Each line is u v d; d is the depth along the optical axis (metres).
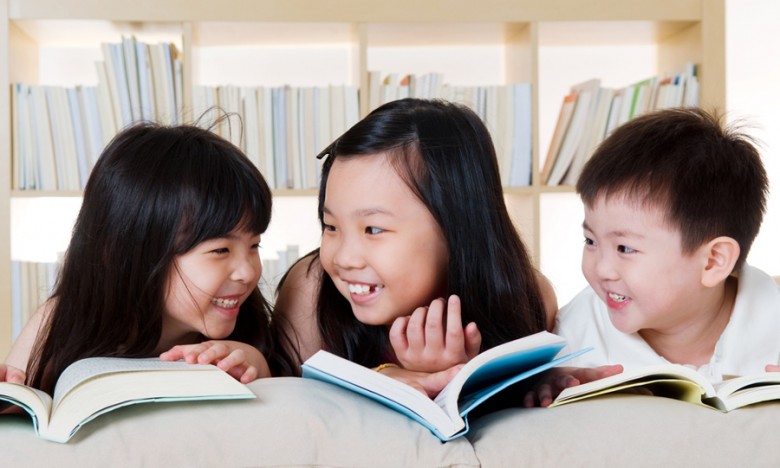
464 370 0.74
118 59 2.18
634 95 2.31
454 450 0.67
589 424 0.70
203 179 1.08
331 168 1.07
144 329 1.09
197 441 0.67
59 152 2.19
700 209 1.04
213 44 2.46
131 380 0.70
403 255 1.02
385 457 0.67
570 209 2.55
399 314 1.06
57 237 2.47
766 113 2.95
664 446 0.68
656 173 1.04
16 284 2.16
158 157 1.10
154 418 0.68
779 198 2.97
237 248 1.12
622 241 1.06
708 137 1.10
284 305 1.30
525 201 2.32
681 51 2.42
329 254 1.07
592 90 2.32
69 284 1.13
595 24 2.31
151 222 1.07
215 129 2.20
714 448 0.69
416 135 1.03
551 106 2.67
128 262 1.08
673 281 1.06
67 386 0.71
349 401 0.74
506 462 0.67
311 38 2.39
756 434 0.69
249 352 1.05
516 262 1.11
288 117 2.24
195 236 1.07
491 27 2.31
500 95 2.27
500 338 1.09
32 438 0.66
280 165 2.24
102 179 1.12
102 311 1.10
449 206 1.04
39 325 1.27
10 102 2.17
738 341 1.14
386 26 2.26
